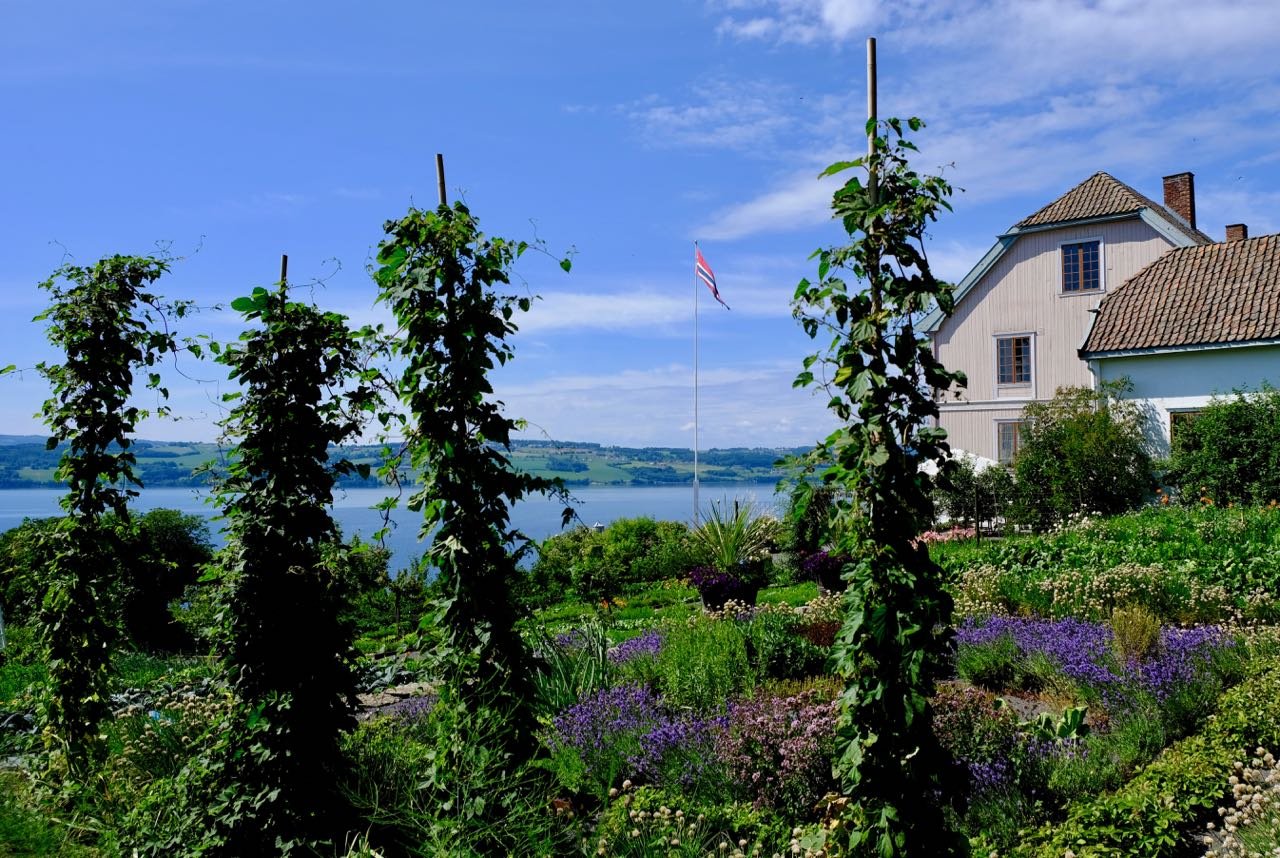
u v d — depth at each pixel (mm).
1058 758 5066
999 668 7332
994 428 23438
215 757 4492
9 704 7934
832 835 3605
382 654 6457
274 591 4574
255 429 4691
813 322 3666
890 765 3393
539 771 4703
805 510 3678
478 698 4438
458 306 4562
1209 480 16359
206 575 4621
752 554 15781
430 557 4555
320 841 4211
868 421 3426
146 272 5945
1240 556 10680
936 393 3574
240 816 4250
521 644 4730
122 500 6027
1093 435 17656
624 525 19172
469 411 4621
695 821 4609
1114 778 4992
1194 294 18891
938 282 3445
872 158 3562
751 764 5039
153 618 11508
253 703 4465
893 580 3402
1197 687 6090
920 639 3379
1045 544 12641
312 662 4621
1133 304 19609
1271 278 18094
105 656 5859
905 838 3332
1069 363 22344
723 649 7223
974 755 5035
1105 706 6062
